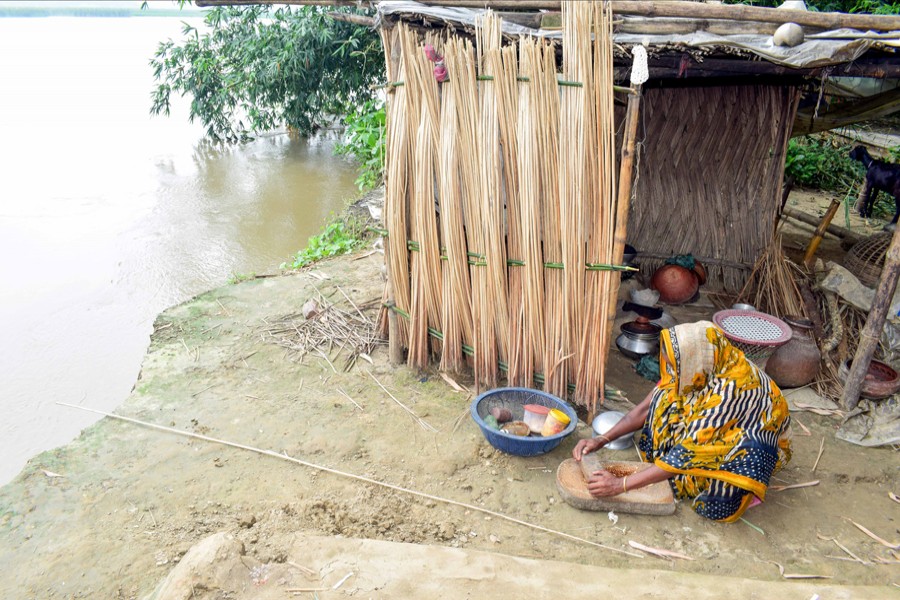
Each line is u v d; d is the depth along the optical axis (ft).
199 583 8.23
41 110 44.34
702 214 19.63
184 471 11.10
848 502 10.84
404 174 12.81
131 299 19.63
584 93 10.94
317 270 19.65
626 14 11.32
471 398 13.37
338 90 37.24
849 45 10.41
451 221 12.44
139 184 30.25
